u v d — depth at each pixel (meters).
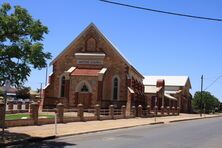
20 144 20.12
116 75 53.16
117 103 52.72
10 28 21.06
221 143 22.94
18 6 21.52
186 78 95.12
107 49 53.62
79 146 19.56
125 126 34.78
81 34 54.06
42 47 21.55
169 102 82.25
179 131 31.91
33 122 29.84
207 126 40.25
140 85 62.94
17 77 21.23
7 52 20.72
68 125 32.16
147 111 56.00
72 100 51.78
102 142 21.69
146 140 23.59
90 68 53.62
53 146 19.44
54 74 54.31
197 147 20.73
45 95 53.66
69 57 54.28
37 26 21.67
